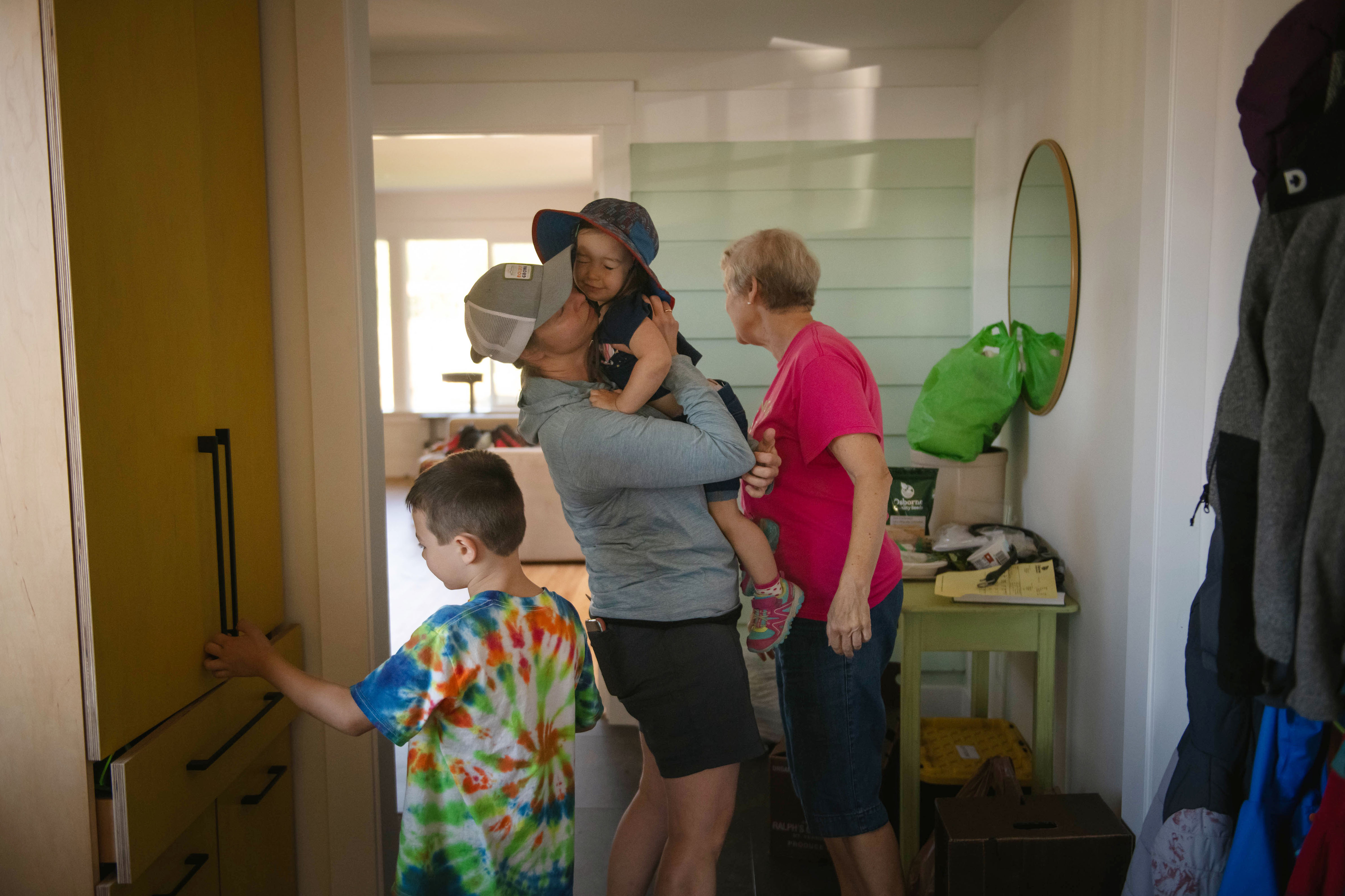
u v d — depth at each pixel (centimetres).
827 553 173
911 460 300
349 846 202
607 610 148
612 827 259
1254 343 122
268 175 190
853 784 180
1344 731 119
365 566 196
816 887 228
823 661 176
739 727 149
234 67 172
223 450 163
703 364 339
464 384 946
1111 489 215
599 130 330
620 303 146
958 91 328
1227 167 173
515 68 328
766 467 158
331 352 192
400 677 123
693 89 329
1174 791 155
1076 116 238
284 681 140
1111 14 214
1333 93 113
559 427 139
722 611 148
